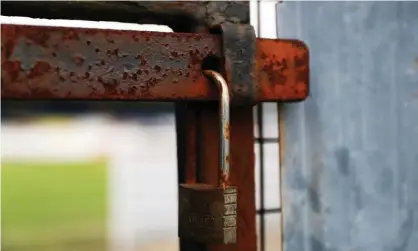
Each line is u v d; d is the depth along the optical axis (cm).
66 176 761
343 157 117
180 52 94
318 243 115
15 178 755
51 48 86
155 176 632
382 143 120
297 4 113
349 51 117
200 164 104
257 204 111
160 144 635
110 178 711
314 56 114
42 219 635
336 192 116
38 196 734
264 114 111
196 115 104
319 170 115
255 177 110
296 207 114
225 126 93
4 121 696
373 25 120
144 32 92
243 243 108
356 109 118
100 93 89
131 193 625
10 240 580
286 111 113
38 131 782
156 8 98
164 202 590
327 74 115
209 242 94
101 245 513
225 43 96
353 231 118
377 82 120
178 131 106
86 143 804
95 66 89
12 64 84
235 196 94
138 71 91
